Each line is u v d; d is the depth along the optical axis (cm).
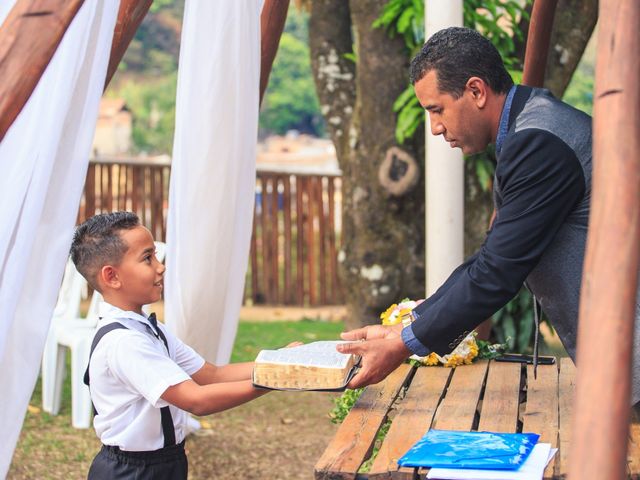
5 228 218
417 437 225
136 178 922
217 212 339
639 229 149
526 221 224
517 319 524
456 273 262
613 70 156
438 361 306
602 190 152
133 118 2688
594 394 143
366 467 282
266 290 962
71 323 518
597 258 150
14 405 231
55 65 224
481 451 204
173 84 2738
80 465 441
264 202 950
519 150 226
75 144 236
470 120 239
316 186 955
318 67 594
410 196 546
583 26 542
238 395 240
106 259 257
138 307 267
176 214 342
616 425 141
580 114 231
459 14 396
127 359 246
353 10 545
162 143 2650
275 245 957
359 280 557
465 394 269
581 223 228
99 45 237
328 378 228
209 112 334
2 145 220
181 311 344
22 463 441
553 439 222
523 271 226
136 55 2762
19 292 218
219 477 432
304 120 2753
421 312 257
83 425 500
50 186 234
